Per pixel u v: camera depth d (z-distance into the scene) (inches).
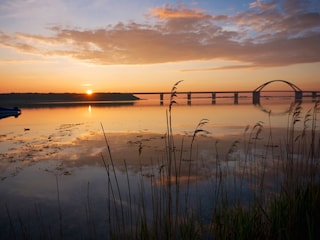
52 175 449.7
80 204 328.8
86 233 254.7
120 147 676.7
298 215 165.9
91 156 582.9
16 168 492.7
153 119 1401.3
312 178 205.3
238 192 319.6
